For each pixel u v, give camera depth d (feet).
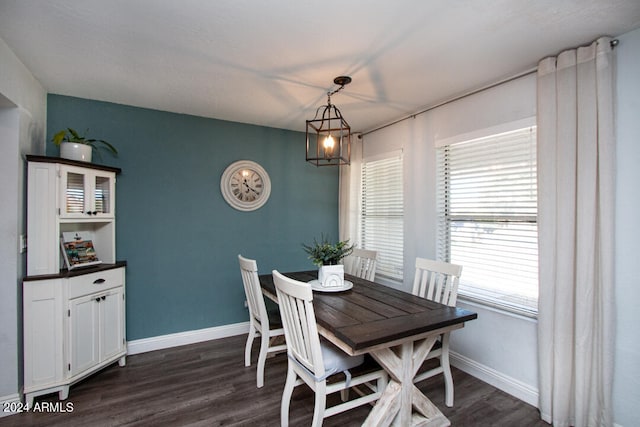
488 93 8.25
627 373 5.82
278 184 12.35
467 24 5.64
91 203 8.32
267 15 5.41
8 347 6.82
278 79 7.94
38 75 7.75
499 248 8.07
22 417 6.70
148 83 8.22
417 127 10.42
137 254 9.92
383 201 12.04
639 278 5.72
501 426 6.53
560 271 6.47
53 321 7.25
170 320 10.41
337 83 8.09
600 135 5.98
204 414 6.84
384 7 5.17
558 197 6.54
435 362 9.43
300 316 5.58
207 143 11.02
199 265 10.87
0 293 6.81
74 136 8.25
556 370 6.47
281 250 12.42
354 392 7.79
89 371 7.94
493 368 8.08
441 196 9.69
